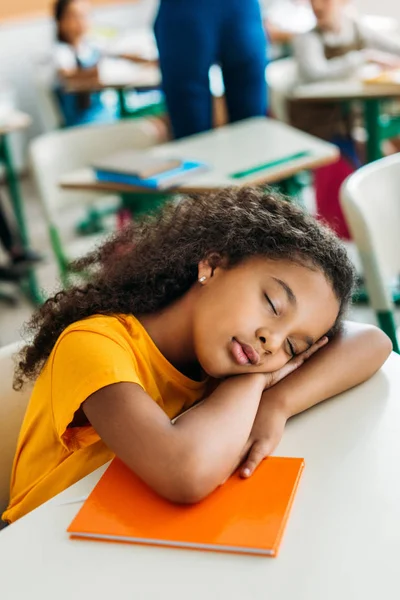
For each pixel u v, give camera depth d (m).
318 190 3.08
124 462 0.82
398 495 0.75
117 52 4.50
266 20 4.85
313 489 0.78
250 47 2.71
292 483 0.78
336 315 1.00
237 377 0.94
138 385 0.87
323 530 0.72
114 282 1.07
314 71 3.46
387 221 1.53
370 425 0.89
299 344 0.96
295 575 0.66
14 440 1.11
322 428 0.90
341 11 3.67
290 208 1.08
